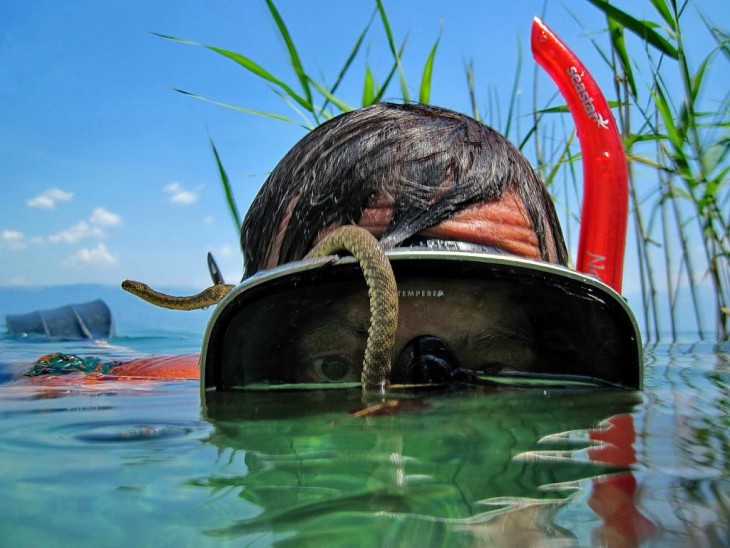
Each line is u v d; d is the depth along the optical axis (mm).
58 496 123
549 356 242
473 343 237
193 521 108
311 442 161
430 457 145
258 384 238
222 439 168
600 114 333
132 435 177
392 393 219
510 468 136
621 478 129
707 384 286
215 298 373
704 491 120
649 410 197
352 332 231
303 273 213
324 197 237
